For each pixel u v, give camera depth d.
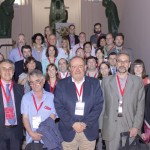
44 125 3.42
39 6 11.50
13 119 3.54
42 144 3.43
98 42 7.27
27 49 5.45
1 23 9.74
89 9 11.48
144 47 7.57
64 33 9.23
